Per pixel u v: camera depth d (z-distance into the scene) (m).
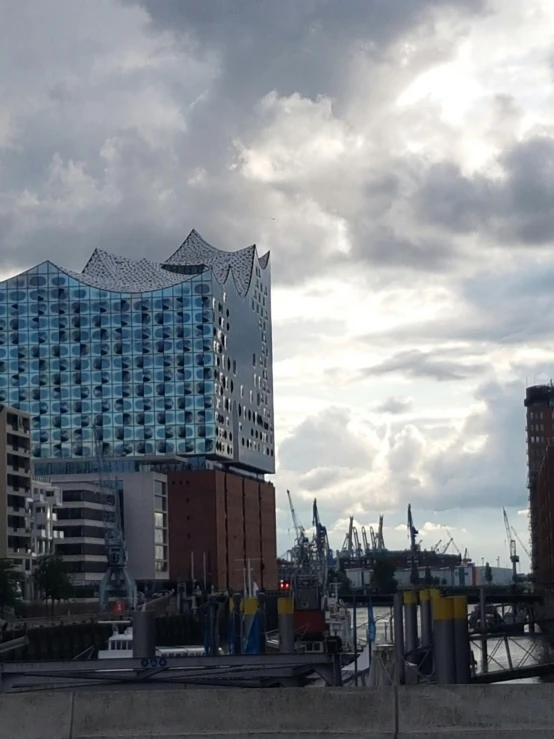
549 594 195.62
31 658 117.12
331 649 86.56
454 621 48.31
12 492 181.50
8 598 150.12
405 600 80.06
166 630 162.88
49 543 196.88
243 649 90.19
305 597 114.31
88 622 136.50
